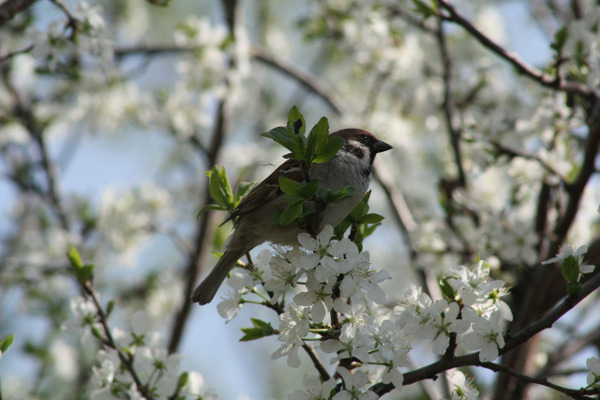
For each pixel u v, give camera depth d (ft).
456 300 16.38
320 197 16.70
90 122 39.86
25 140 41.19
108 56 27.43
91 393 19.93
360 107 38.86
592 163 26.17
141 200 38.96
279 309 18.08
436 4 26.73
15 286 38.68
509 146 29.37
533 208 33.71
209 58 38.96
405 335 16.49
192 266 36.83
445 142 38.88
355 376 16.17
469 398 16.62
